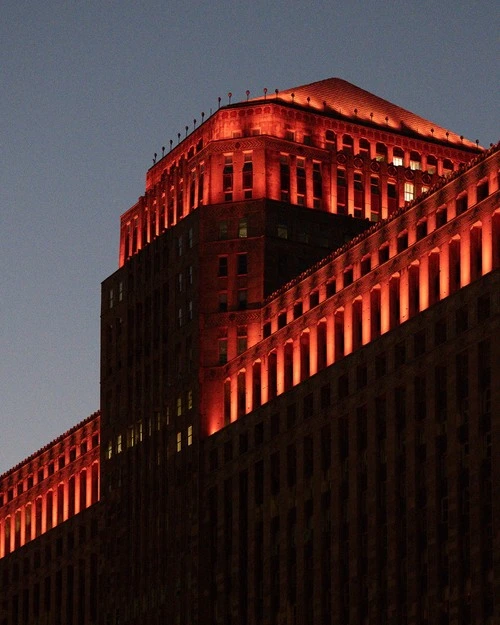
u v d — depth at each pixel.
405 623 187.50
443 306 187.62
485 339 180.62
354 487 198.75
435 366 187.62
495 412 177.62
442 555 183.50
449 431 184.25
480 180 187.38
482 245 184.50
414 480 188.88
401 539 190.25
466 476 181.75
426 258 193.25
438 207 193.75
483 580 177.00
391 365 194.88
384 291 199.88
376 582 192.62
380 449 195.88
